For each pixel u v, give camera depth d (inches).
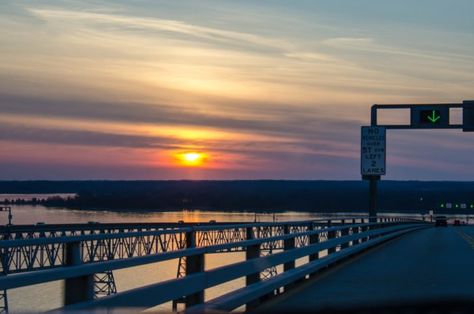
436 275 729.6
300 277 627.8
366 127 1705.2
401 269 796.0
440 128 1700.3
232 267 450.6
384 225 1512.1
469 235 1953.7
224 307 413.1
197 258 405.1
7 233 2191.2
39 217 5177.2
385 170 1695.4
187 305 402.3
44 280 246.5
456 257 989.2
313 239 741.3
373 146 1702.8
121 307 298.7
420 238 1701.5
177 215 5999.0
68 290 277.6
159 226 3016.7
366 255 1028.5
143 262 323.6
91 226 2657.5
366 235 1146.7
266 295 540.7
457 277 709.9
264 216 5797.2
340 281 669.3
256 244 518.0
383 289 605.6
